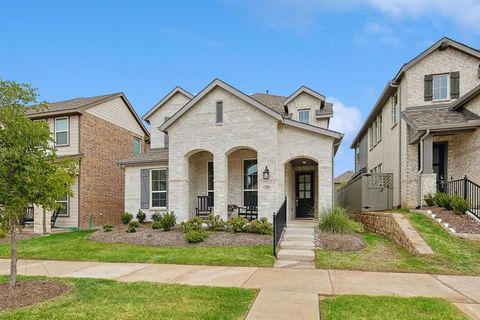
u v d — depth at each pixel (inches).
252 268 307.4
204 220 504.7
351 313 186.4
